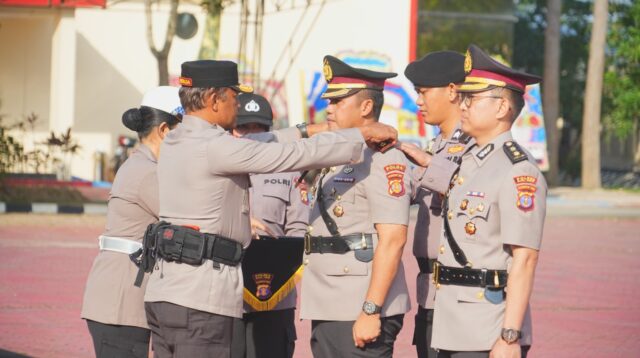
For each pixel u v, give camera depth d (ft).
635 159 144.15
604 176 132.05
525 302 16.38
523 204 16.48
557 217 84.28
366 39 90.58
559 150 139.03
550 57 114.21
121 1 84.64
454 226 17.39
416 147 19.19
